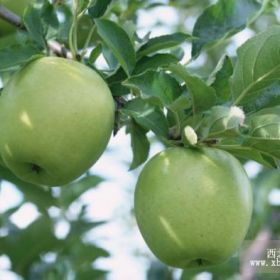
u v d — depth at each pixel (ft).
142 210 2.17
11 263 3.11
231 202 2.14
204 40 2.49
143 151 2.38
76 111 2.09
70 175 2.16
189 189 2.12
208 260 2.18
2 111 2.12
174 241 2.13
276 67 2.21
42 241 3.12
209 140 2.23
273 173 3.46
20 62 2.25
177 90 2.19
